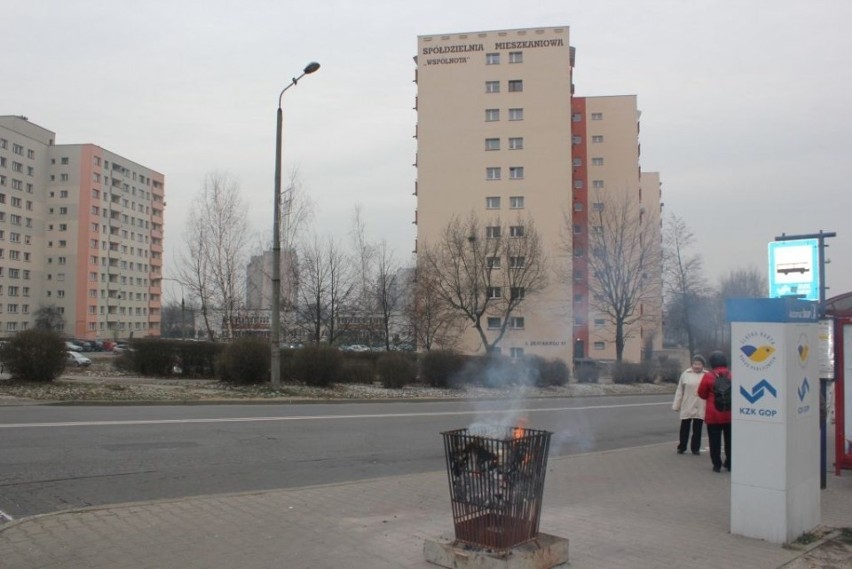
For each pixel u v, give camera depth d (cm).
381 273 3838
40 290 9481
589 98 6462
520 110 5706
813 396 624
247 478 838
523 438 471
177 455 959
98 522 580
